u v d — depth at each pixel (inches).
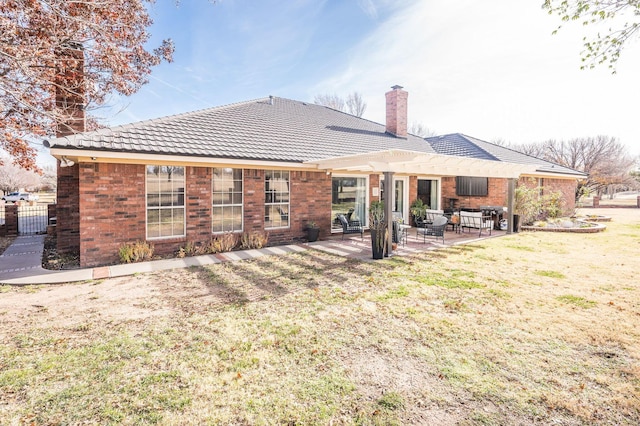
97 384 133.6
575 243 456.4
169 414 116.2
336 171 534.9
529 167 565.3
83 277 287.6
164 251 371.9
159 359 152.9
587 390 129.9
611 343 167.5
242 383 134.6
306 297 237.1
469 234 554.6
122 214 344.8
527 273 299.9
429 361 151.3
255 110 580.1
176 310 214.2
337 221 549.3
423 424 111.5
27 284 271.6
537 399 124.2
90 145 310.5
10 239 530.9
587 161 1454.2
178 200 382.9
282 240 468.1
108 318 201.2
